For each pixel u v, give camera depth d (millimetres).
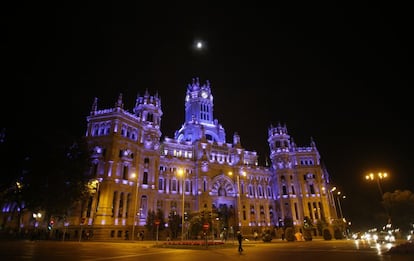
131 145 75062
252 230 93875
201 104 116375
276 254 28688
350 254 27500
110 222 63125
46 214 56781
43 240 55062
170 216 73438
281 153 109000
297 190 103062
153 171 79688
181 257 25891
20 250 30906
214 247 38281
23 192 49438
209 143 98312
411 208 57656
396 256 24875
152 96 91812
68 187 52844
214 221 54062
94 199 64000
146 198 76062
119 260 23219
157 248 38500
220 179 94938
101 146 70000
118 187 67688
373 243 46812
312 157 108250
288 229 60594
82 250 32938
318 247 39000
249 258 24781
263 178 109125
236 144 106000
